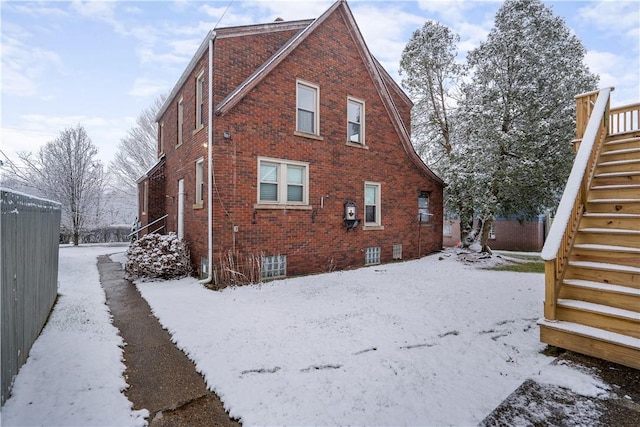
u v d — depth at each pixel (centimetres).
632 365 340
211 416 279
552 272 410
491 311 571
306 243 929
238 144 809
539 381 330
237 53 843
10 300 296
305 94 959
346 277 877
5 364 277
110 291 743
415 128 1723
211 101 791
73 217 2056
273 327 484
